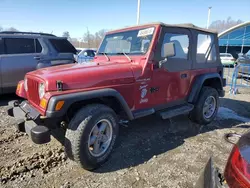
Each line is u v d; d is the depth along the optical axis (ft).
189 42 13.03
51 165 9.46
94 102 9.66
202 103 14.17
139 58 11.05
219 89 16.03
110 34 13.50
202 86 14.99
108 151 9.63
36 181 8.39
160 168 9.46
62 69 9.56
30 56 19.57
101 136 9.37
